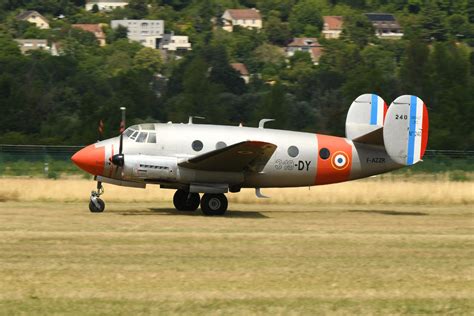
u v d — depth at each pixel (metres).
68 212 99.25
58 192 117.75
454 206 116.12
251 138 102.69
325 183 107.00
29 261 68.50
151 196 117.44
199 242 78.62
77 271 65.19
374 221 96.75
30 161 157.25
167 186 100.50
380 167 107.25
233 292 59.91
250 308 56.22
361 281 64.12
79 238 79.25
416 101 104.12
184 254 72.62
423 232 88.12
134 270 65.88
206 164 97.44
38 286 60.56
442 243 81.06
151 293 59.19
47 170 149.62
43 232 82.44
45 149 161.62
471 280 64.94
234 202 117.62
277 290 60.75
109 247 74.94
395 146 103.94
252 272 66.19
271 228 88.81
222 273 65.62
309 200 119.44
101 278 63.12
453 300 59.16
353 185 132.25
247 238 81.56
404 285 63.12
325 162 105.12
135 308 55.66
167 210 104.44
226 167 98.69
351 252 75.44
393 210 109.56
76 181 130.50
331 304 57.59
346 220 97.25
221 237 81.75
